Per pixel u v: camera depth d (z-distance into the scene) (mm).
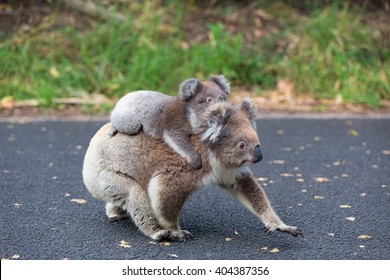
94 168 6195
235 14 14633
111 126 6270
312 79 12930
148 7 14031
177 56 13055
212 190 7738
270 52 13641
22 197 7414
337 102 12523
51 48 13188
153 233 6121
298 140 10281
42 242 6094
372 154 9562
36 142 9906
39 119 11273
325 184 8086
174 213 6027
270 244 6117
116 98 12203
